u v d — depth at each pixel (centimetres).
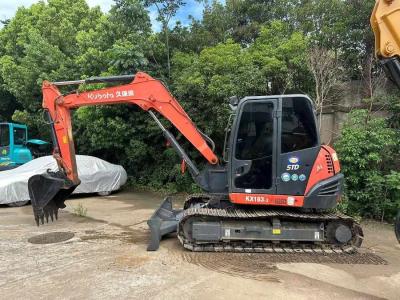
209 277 502
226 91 977
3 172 1102
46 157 1171
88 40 1427
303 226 616
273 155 607
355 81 1117
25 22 1842
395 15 386
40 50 1564
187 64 1180
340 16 1180
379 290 470
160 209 715
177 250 621
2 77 1825
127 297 439
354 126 902
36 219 738
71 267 539
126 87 711
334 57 1120
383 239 716
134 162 1401
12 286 472
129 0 1231
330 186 602
